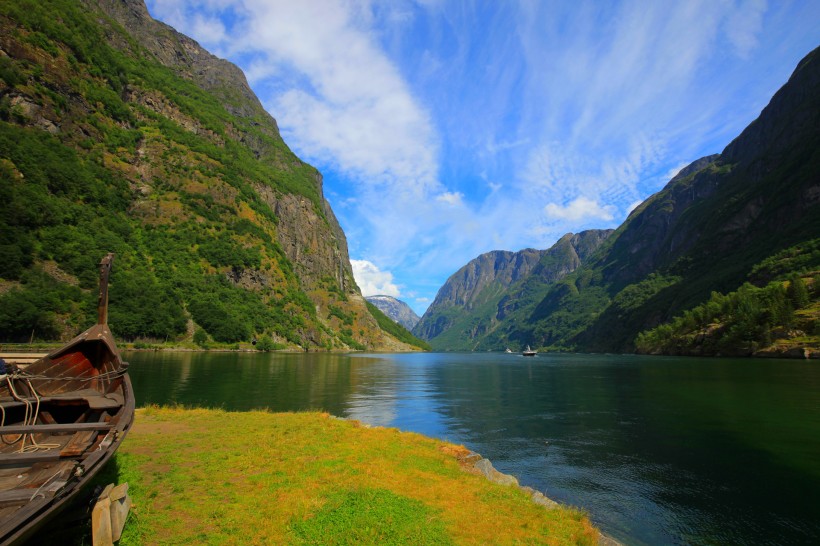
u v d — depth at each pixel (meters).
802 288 111.06
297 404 38.72
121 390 13.25
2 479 8.98
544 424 32.28
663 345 149.62
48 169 123.56
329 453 16.36
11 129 122.88
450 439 27.42
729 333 117.88
